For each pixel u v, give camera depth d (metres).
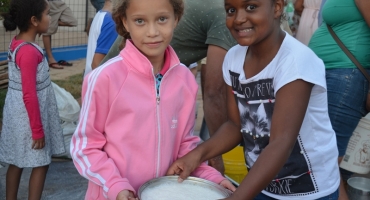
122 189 1.86
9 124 3.38
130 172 2.02
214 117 2.85
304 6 4.16
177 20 2.12
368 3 2.85
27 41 3.35
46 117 3.49
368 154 3.36
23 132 3.35
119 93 1.95
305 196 2.18
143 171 2.04
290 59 1.93
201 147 2.19
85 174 1.93
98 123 1.97
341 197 2.91
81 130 1.95
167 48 2.10
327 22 3.11
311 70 1.93
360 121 3.35
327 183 2.19
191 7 2.95
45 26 3.45
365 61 3.01
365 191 3.42
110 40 4.25
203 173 2.19
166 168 2.11
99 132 1.98
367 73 3.01
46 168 3.52
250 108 2.14
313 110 2.07
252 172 1.83
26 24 3.36
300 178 2.16
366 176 4.18
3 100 6.12
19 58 3.26
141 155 2.02
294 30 4.63
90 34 4.46
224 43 2.80
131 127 1.97
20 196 3.81
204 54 3.15
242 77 2.13
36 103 3.29
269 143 1.91
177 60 2.09
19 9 3.33
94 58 4.31
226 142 2.27
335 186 2.23
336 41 3.04
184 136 2.21
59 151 3.67
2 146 3.46
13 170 3.52
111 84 1.94
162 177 2.00
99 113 1.95
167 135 2.08
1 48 8.91
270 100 2.04
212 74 2.83
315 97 2.06
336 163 2.25
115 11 2.09
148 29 1.96
